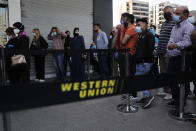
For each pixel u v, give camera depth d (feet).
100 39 16.63
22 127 7.62
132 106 9.96
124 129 7.45
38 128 7.54
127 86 4.69
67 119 8.47
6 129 5.40
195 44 8.21
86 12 24.54
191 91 12.84
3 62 7.43
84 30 24.61
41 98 3.64
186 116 8.52
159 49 11.44
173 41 9.26
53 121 8.24
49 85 3.69
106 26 26.14
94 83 4.16
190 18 10.07
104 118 8.61
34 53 7.80
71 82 3.89
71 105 10.41
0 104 3.34
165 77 5.60
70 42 18.90
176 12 8.77
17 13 19.67
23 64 10.16
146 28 10.53
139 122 8.14
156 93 13.08
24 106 3.51
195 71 6.47
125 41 10.71
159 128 7.52
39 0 21.07
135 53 10.76
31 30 20.85
